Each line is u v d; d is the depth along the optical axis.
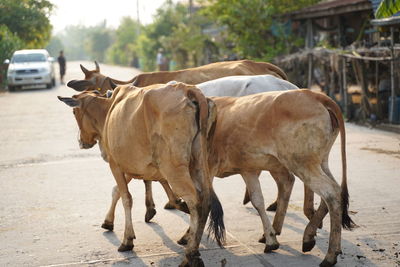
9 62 35.56
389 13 8.94
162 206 9.62
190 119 6.64
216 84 9.21
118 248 7.64
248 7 26.25
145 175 7.32
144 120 6.89
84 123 8.58
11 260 7.34
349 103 17.83
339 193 6.62
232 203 9.62
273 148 6.89
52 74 34.62
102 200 10.03
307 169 6.70
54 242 7.97
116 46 90.75
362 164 12.02
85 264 7.15
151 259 7.26
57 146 15.30
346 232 7.94
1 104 26.16
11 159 13.85
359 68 17.12
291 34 26.28
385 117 17.05
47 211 9.46
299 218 8.70
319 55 18.94
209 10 28.64
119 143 7.30
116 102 7.75
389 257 7.00
